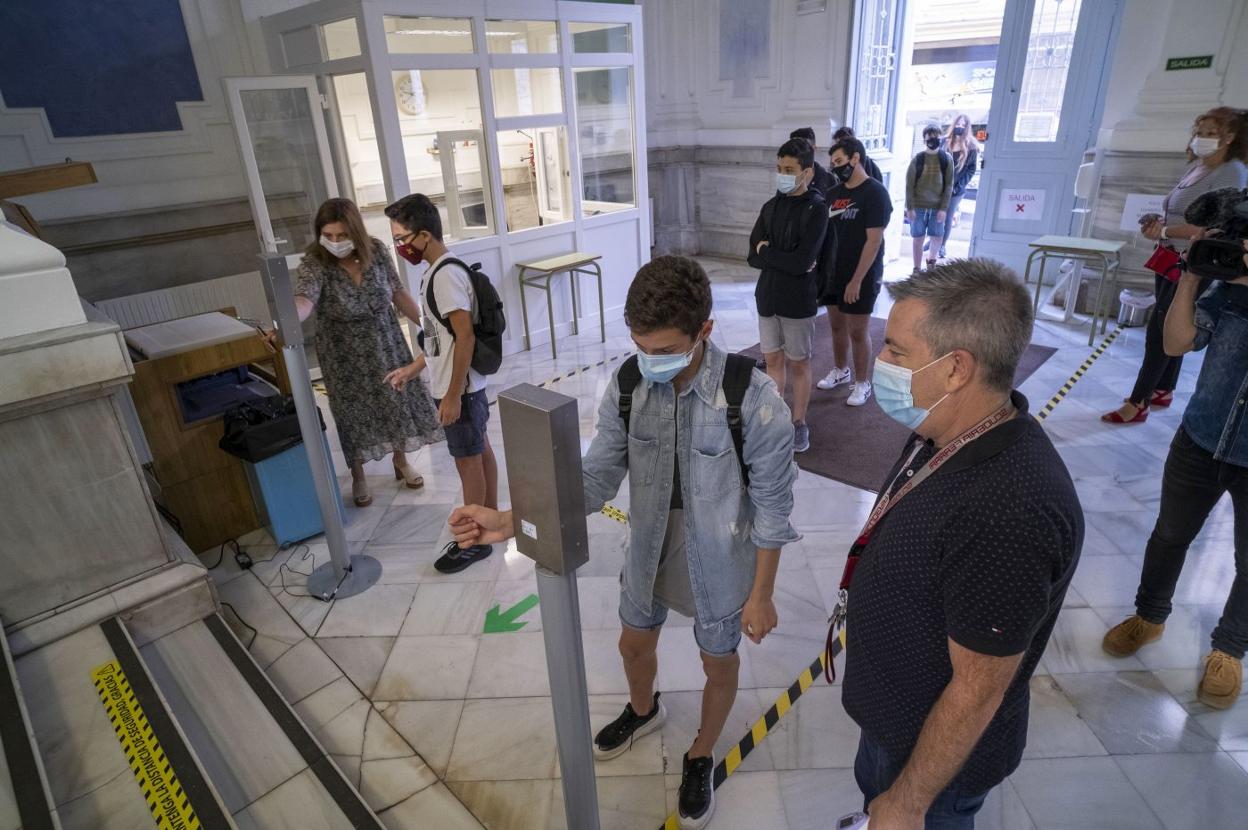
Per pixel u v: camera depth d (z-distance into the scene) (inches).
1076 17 199.2
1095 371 167.0
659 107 283.0
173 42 176.2
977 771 43.4
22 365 73.9
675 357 49.4
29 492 78.1
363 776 75.4
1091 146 205.9
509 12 172.4
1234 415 68.7
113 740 69.1
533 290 200.7
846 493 125.5
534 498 43.3
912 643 40.0
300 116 170.9
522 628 96.4
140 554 86.6
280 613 100.5
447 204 180.9
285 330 90.1
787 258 123.1
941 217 235.5
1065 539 34.9
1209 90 173.0
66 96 165.6
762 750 76.7
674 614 98.1
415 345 176.6
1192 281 70.7
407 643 94.3
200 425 110.3
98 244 173.9
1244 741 74.9
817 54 245.3
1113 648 86.4
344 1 151.3
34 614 80.5
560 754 53.8
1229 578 98.3
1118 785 70.9
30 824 57.2
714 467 54.1
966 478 36.0
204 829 60.6
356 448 122.1
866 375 155.2
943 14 424.2
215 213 188.2
